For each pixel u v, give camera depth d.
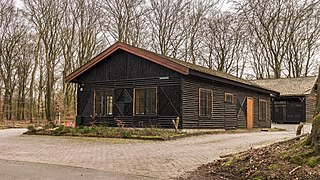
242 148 11.20
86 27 33.62
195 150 10.98
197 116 17.94
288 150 6.88
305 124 29.47
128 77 18.81
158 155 10.09
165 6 34.91
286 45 34.31
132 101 18.48
